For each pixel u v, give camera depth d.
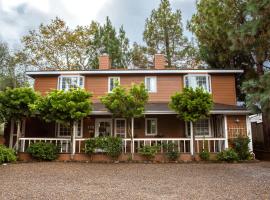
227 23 20.53
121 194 8.41
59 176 11.84
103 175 12.23
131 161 16.97
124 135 20.72
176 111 16.61
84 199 7.73
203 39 22.16
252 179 11.09
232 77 21.47
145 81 21.66
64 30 34.19
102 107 19.44
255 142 24.58
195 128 20.45
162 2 33.56
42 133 20.81
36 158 17.16
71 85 21.69
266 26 14.98
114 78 21.80
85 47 34.34
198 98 15.99
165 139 17.72
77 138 18.89
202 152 17.12
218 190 9.02
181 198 7.92
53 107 15.90
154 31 33.47
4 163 15.83
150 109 18.52
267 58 19.66
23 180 10.75
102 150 17.67
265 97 13.26
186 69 21.34
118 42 34.06
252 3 13.91
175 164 15.96
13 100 16.59
